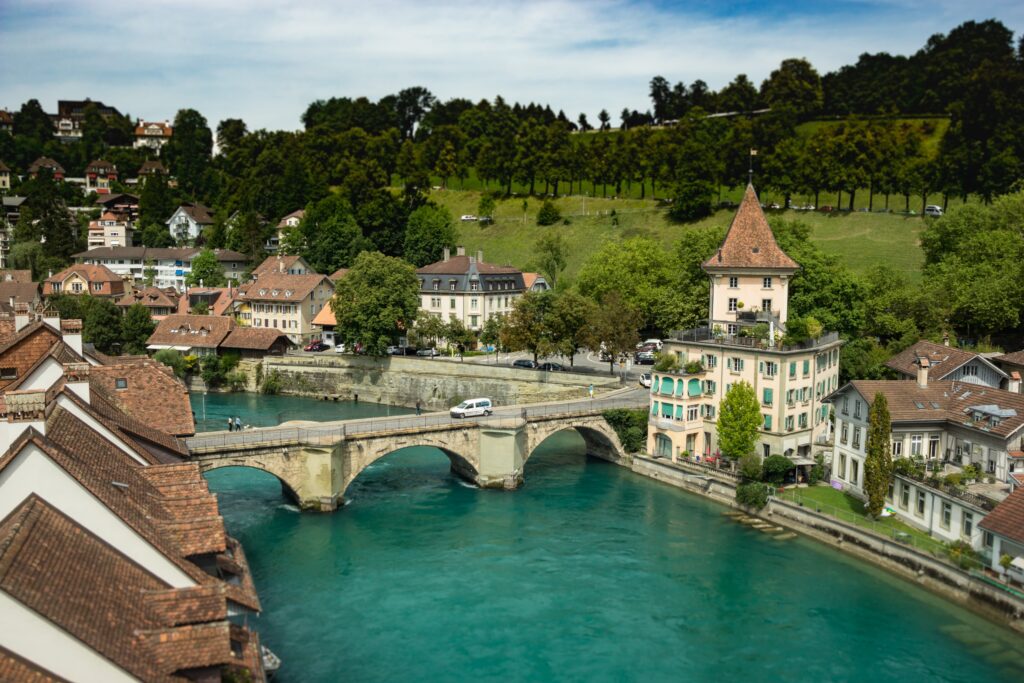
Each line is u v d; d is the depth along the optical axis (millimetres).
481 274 150750
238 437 81500
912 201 185125
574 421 96688
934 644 55219
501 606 60469
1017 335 111812
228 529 75438
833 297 110000
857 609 60375
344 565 67500
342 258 194125
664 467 92562
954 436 75375
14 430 35344
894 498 73750
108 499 33062
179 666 26984
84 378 49906
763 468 82875
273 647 53938
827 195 197625
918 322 111000
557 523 78125
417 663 52312
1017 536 57250
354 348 142125
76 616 25859
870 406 76250
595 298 141875
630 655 53844
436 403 131500
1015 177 160375
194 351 146750
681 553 70812
